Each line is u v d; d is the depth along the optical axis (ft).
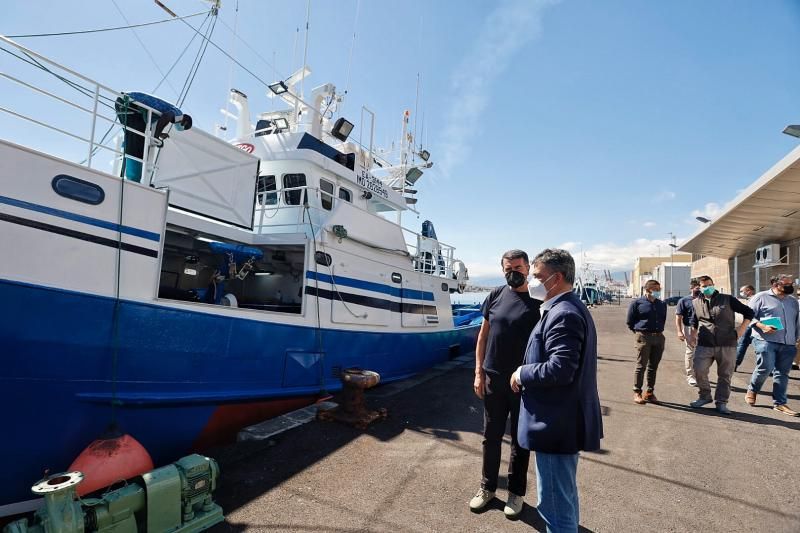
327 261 19.40
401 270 25.18
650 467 12.50
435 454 13.30
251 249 18.07
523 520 9.62
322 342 18.80
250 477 11.53
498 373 10.07
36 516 7.91
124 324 12.07
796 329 18.31
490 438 10.16
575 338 7.06
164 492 8.59
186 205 14.97
